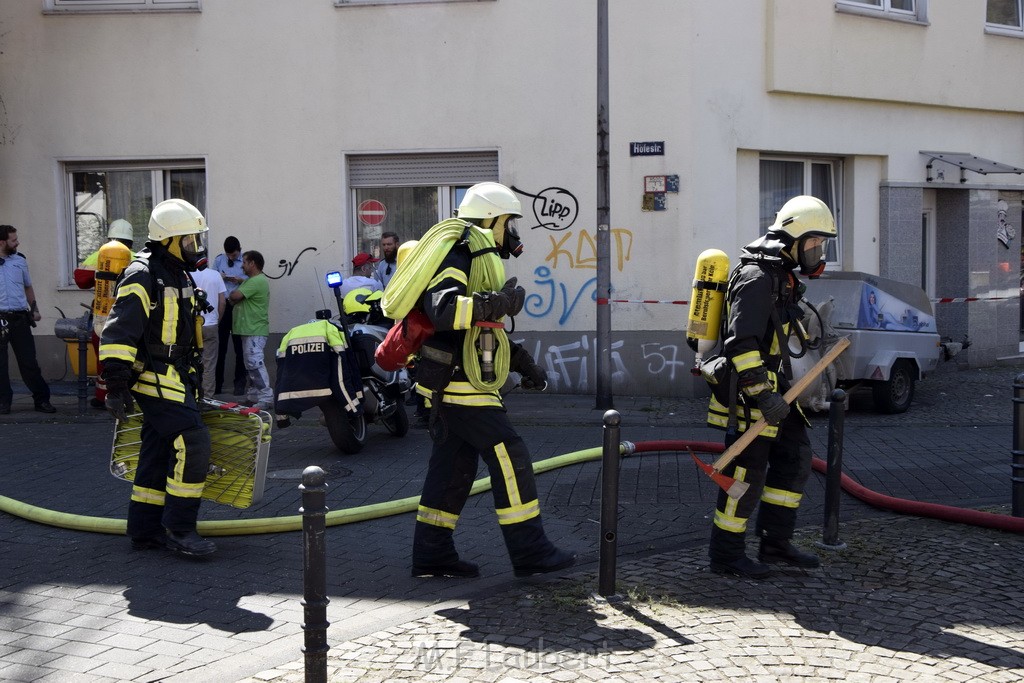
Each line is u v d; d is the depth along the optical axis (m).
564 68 11.91
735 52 11.93
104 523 6.17
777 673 4.05
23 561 5.65
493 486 5.09
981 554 5.62
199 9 12.34
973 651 4.28
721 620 4.61
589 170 11.94
